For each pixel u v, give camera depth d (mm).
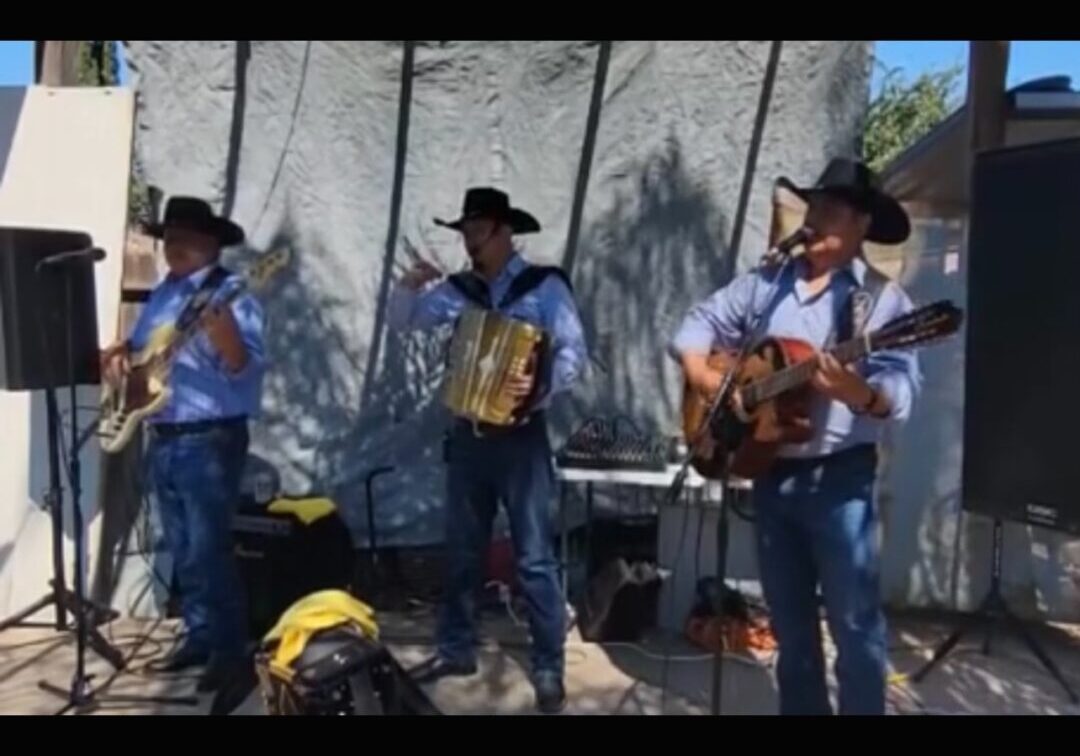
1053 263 3912
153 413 3836
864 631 2971
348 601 2096
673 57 4895
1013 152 4031
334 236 4934
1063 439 3887
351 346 4973
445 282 3934
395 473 5012
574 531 4980
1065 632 4730
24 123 4770
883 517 4938
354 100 4879
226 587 3906
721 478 3152
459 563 3969
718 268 4973
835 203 2973
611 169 4977
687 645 4465
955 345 4836
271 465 4973
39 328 3959
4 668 4133
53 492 4199
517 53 4887
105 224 4770
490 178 4957
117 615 4359
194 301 3795
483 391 3648
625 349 5023
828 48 4820
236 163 4859
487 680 4043
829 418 2947
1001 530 4430
